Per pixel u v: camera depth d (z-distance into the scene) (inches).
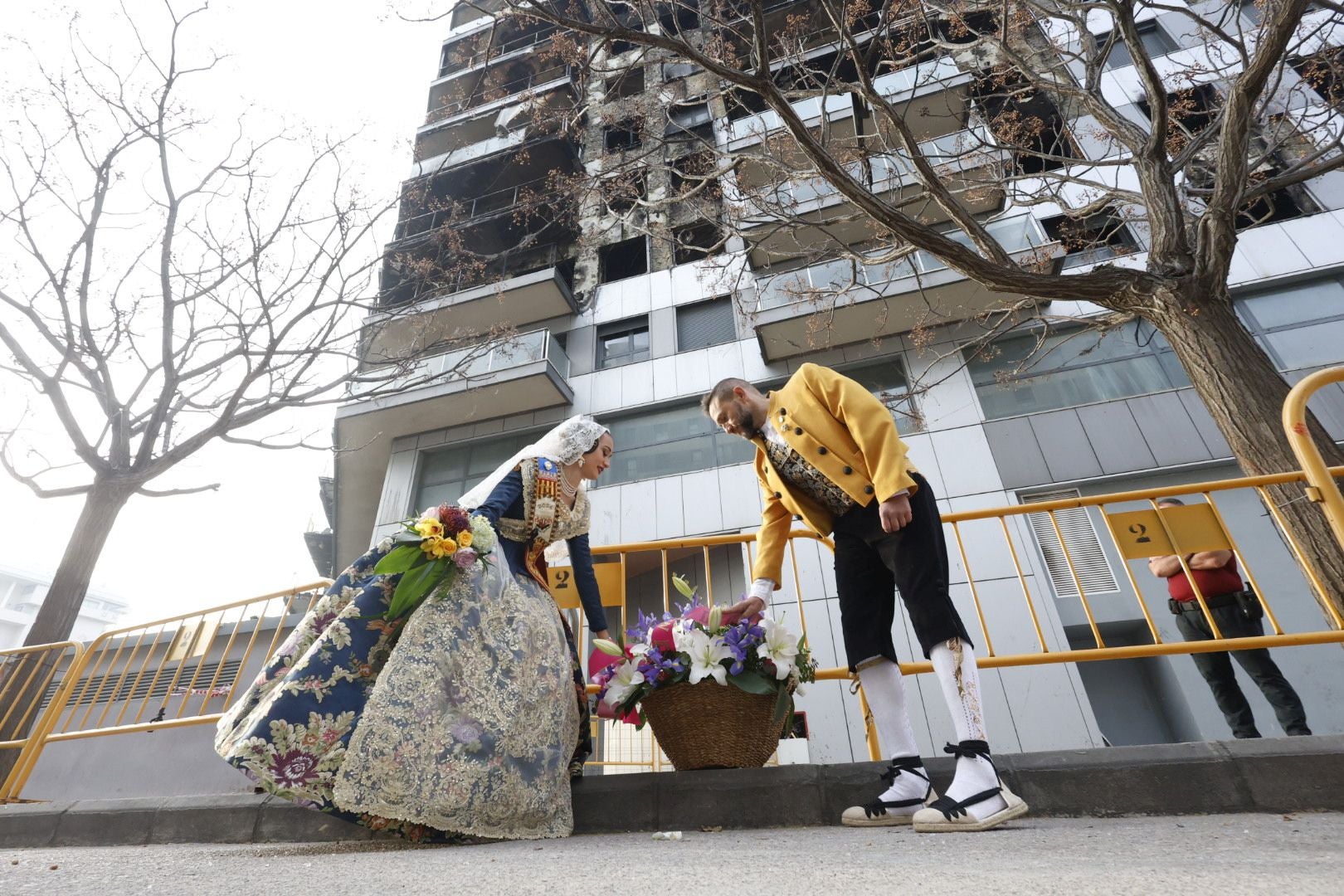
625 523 431.2
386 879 47.3
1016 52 286.0
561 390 498.6
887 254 299.6
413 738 71.9
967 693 74.4
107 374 307.3
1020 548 346.9
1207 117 404.8
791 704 106.0
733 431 103.6
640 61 301.4
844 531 94.4
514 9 215.0
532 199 537.0
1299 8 173.5
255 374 309.7
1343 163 209.9
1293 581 298.2
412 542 77.9
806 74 324.5
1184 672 298.5
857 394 87.8
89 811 116.0
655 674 102.1
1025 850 53.4
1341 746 83.7
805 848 60.7
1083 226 382.3
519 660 83.5
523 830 79.3
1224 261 192.5
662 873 46.9
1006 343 426.0
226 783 201.3
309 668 74.7
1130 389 383.2
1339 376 117.3
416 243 546.6
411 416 518.6
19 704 232.5
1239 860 43.2
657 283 571.5
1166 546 120.8
